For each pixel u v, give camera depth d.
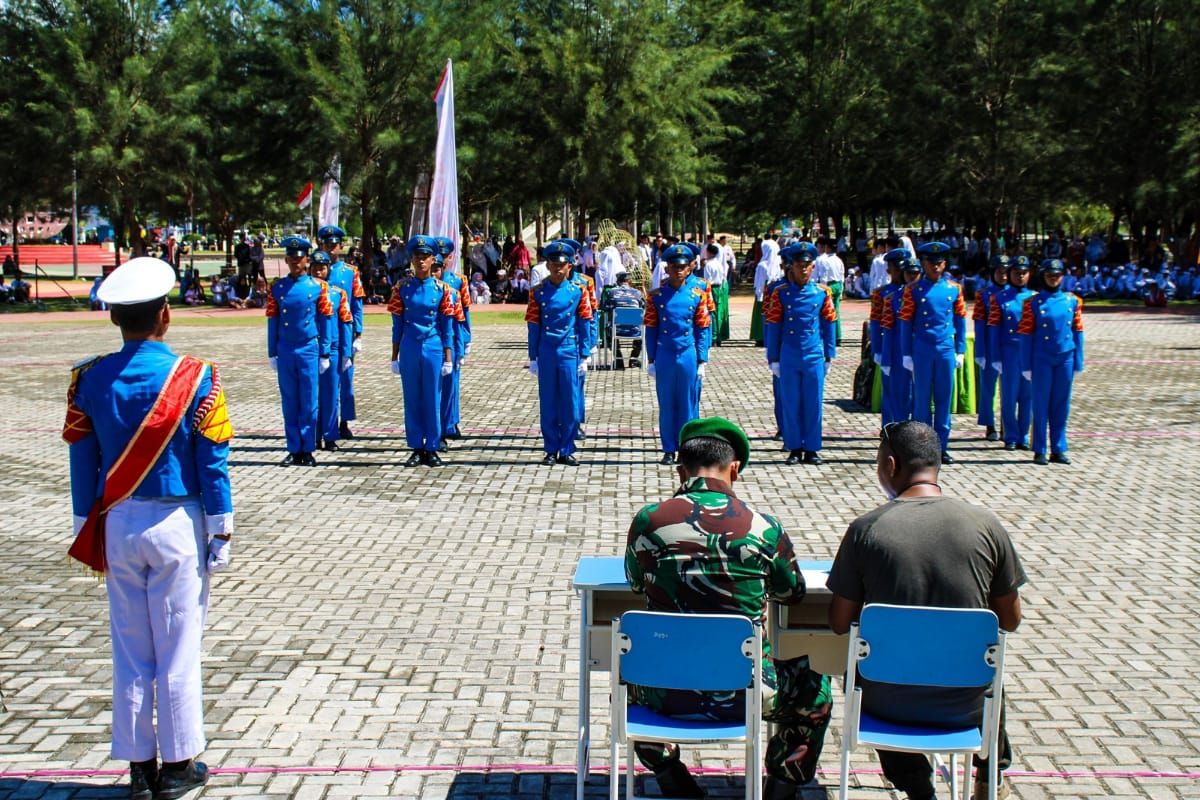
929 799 4.28
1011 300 12.27
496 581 7.67
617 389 16.81
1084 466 11.33
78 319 30.27
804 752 4.50
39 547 8.60
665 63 36.97
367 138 36.50
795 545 8.51
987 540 4.13
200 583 4.75
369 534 8.89
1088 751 5.15
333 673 6.08
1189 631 6.64
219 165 38.91
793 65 43.41
